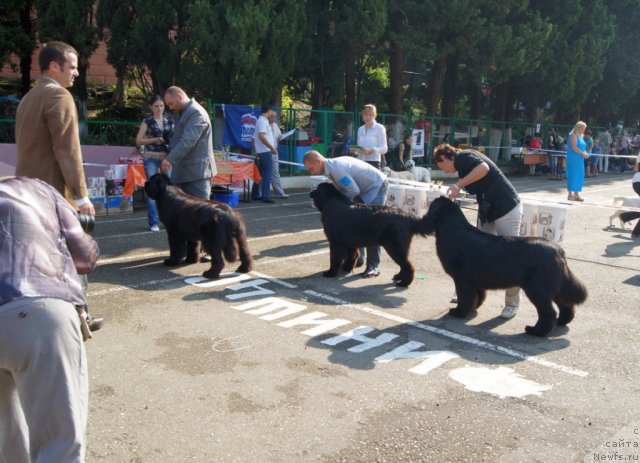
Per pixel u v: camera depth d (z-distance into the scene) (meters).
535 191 16.70
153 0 13.10
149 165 8.63
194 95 14.19
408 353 4.83
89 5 14.06
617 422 3.81
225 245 6.57
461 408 3.93
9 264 2.42
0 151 11.09
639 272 7.80
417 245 9.04
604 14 22.72
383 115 18.19
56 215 2.70
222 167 11.18
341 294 6.35
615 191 17.42
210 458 3.27
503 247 5.29
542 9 21.67
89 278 6.50
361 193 7.05
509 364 4.68
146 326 5.17
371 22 15.91
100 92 19.75
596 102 28.05
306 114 16.19
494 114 23.83
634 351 5.05
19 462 2.78
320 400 3.97
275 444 3.43
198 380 4.19
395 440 3.51
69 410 2.41
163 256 7.58
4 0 14.66
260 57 14.55
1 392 2.69
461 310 5.68
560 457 3.38
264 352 4.72
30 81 17.81
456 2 16.88
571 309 5.54
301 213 11.32
